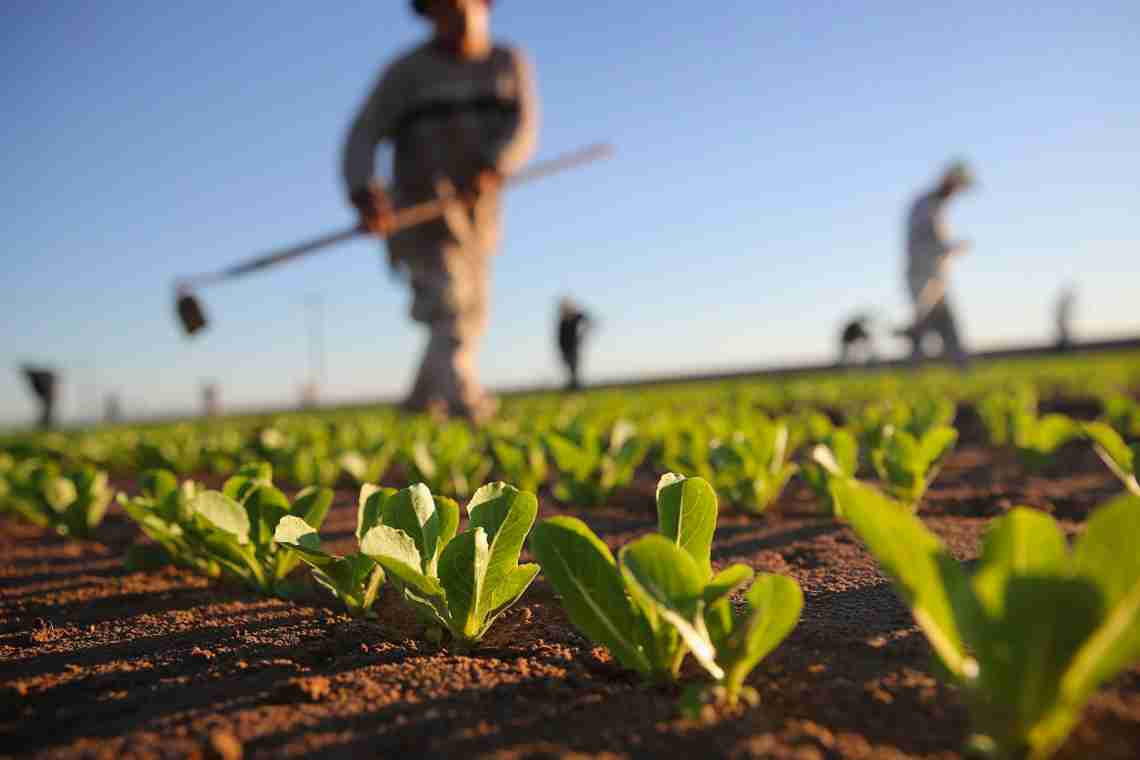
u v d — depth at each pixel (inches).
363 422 114.7
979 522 53.0
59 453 105.1
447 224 132.3
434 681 26.5
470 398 138.4
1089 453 84.0
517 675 26.8
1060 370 176.1
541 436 74.8
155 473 46.5
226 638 33.1
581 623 24.0
